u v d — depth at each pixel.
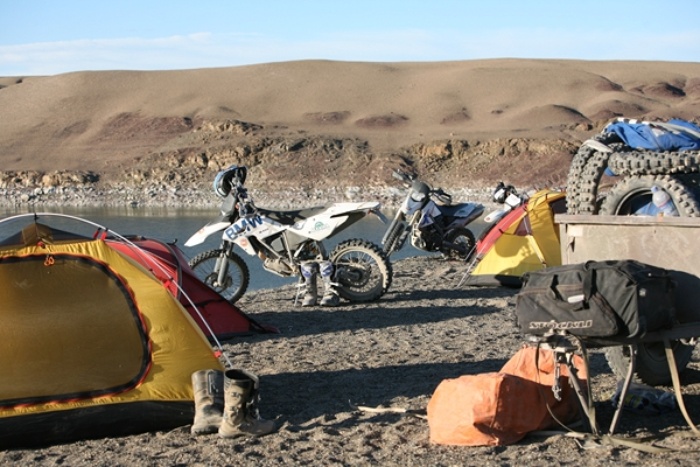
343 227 11.27
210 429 5.87
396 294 12.43
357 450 5.38
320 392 6.91
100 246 6.43
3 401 5.74
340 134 82.06
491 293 12.23
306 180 68.38
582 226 6.18
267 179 69.00
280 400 6.71
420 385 6.96
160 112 105.56
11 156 90.31
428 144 72.44
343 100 110.81
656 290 5.14
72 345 6.07
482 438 5.27
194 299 9.26
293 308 11.43
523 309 5.23
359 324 10.10
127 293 6.32
